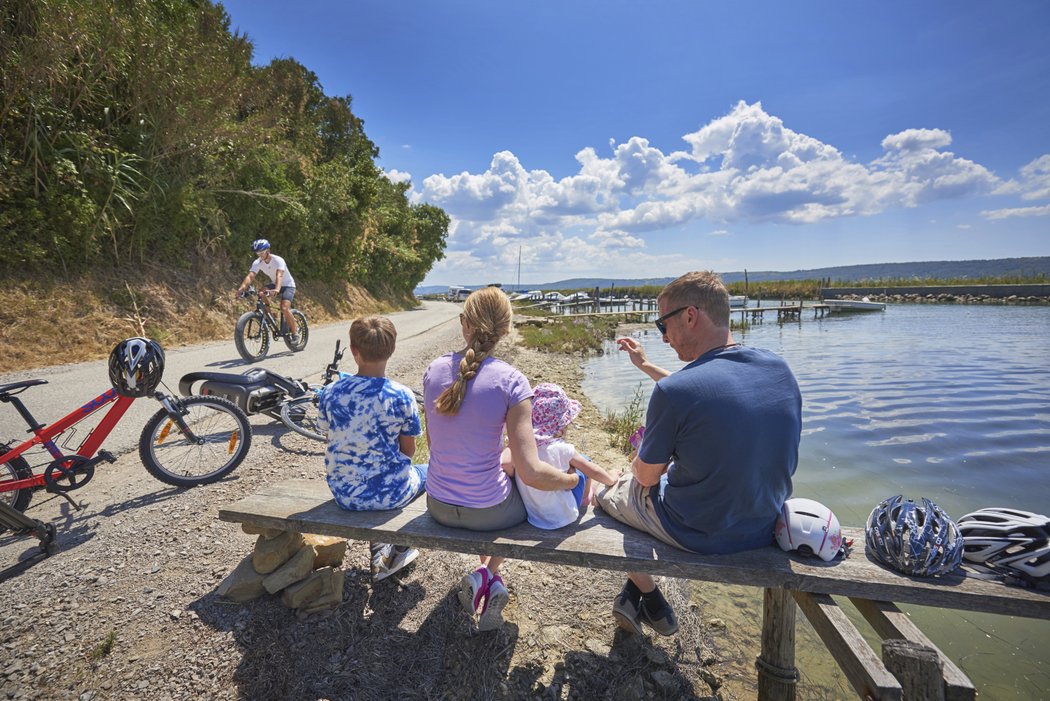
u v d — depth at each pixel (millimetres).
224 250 14203
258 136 14070
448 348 11852
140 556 2986
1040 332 20375
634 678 2443
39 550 3021
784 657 2301
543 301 47094
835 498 5133
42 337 8227
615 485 2492
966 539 2049
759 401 1893
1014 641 3178
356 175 24656
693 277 2135
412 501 2686
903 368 12867
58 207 9141
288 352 9836
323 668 2279
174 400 3816
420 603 2766
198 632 2406
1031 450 6512
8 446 3307
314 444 4945
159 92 10758
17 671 2137
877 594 1914
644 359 2615
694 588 3430
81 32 8836
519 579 3107
